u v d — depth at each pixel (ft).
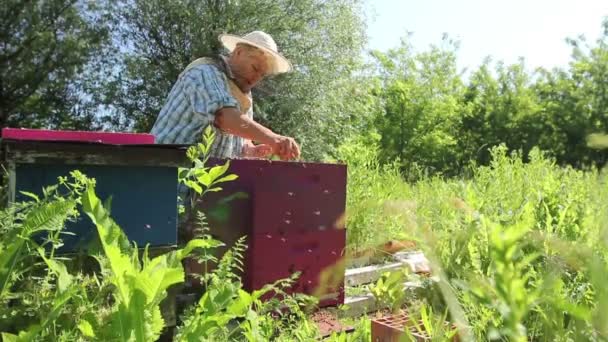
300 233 9.84
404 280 5.98
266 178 9.58
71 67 66.28
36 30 64.44
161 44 69.82
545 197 11.26
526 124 123.34
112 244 3.98
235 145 14.14
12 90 65.21
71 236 5.78
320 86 65.98
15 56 64.34
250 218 9.56
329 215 10.20
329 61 67.82
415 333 5.48
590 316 2.03
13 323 4.60
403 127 115.96
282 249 9.68
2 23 63.31
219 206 9.37
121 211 6.31
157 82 69.41
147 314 3.97
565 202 10.12
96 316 4.48
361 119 75.72
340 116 68.74
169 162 6.57
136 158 6.32
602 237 2.16
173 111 13.60
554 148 114.52
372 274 10.21
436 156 114.83
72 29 68.08
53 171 5.96
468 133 128.47
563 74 114.52
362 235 10.43
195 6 66.08
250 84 14.85
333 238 10.19
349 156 21.52
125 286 3.98
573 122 103.81
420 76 122.21
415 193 17.85
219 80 13.38
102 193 6.21
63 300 4.33
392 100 115.96
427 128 117.39
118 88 69.05
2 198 6.12
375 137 82.28
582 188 11.02
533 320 4.57
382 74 123.13
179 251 4.42
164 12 67.10
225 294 4.74
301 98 64.95
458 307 2.20
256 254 9.45
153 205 6.53
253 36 14.65
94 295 5.05
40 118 69.15
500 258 1.94
